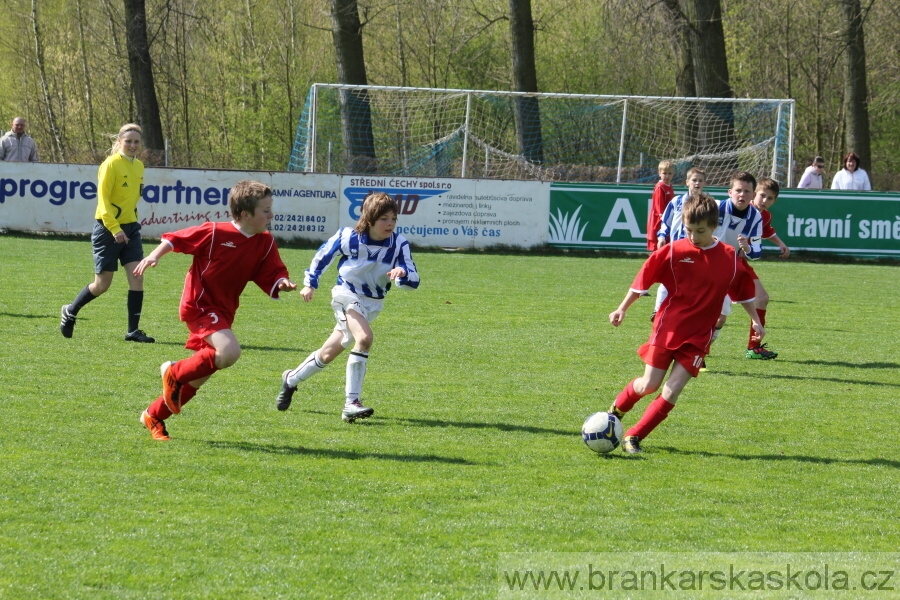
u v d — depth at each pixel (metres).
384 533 8.23
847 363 17.58
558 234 38.03
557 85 74.69
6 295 21.91
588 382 15.14
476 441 11.40
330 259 12.13
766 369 16.89
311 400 13.30
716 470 10.53
